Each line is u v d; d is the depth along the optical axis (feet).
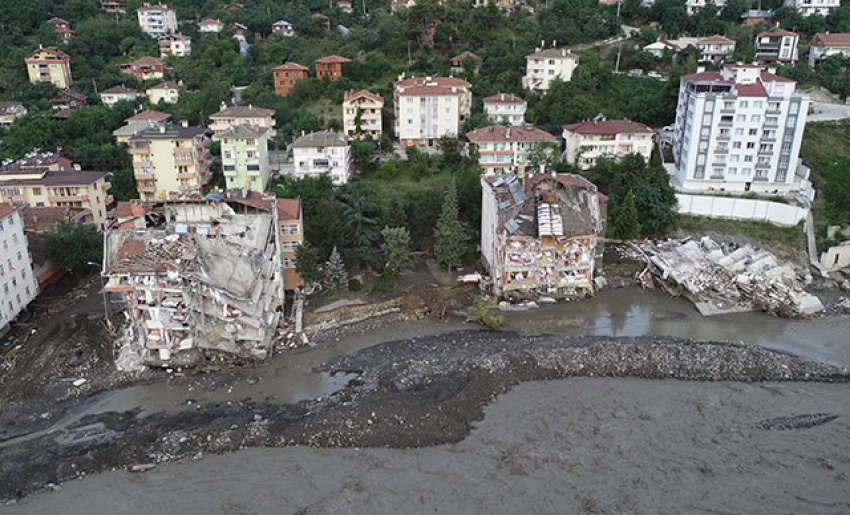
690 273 272.72
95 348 223.51
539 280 263.29
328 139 342.44
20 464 169.48
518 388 202.28
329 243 273.95
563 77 433.89
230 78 471.21
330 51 497.87
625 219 309.42
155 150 327.88
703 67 390.21
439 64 458.91
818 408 191.31
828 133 353.31
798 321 246.88
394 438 177.68
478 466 168.35
